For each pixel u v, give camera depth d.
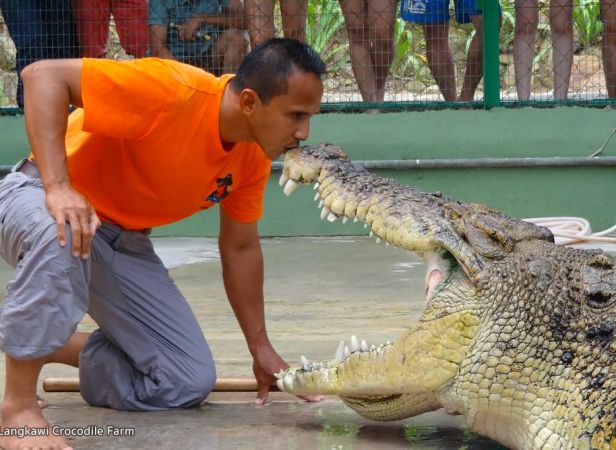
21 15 10.61
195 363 4.85
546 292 4.04
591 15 10.96
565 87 10.73
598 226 10.59
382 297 7.34
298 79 4.20
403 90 11.15
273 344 5.98
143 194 4.60
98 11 10.62
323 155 4.73
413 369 4.17
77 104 4.32
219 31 10.49
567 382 3.91
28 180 4.42
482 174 10.67
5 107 11.20
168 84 4.27
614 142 10.55
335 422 4.64
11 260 4.40
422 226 4.30
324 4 11.45
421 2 10.55
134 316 4.81
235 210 4.91
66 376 5.41
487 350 4.03
